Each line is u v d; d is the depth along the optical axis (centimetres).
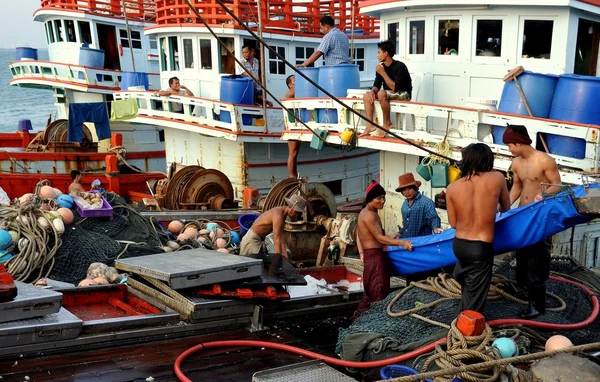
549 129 830
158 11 1675
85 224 888
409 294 638
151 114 1612
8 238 751
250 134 1407
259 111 1431
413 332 566
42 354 547
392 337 562
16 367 521
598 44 1017
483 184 530
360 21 1881
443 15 1076
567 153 828
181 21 1600
